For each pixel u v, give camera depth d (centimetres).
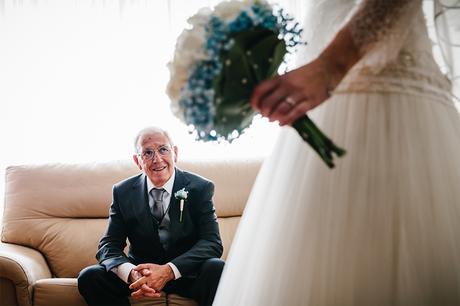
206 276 202
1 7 330
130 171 298
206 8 87
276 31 86
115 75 339
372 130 97
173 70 85
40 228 275
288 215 101
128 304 210
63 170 296
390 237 92
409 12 87
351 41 86
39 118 332
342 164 97
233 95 84
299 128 89
